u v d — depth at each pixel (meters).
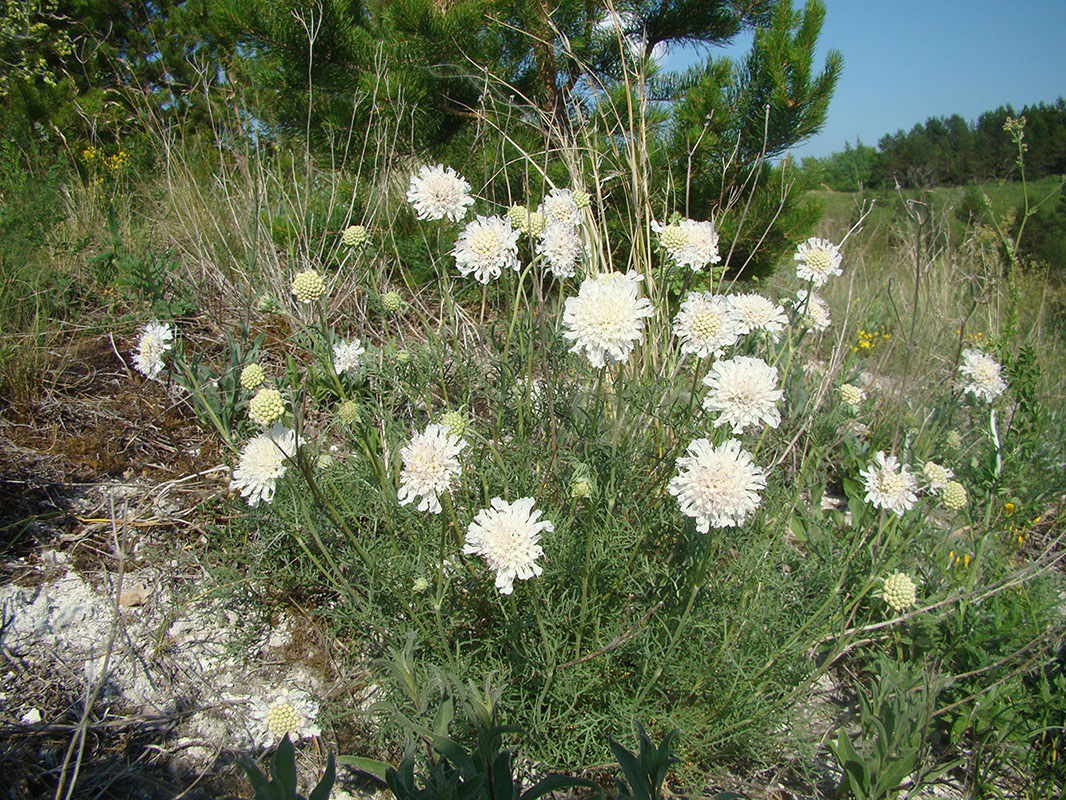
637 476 2.56
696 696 2.28
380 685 2.21
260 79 5.94
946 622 2.67
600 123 5.14
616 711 2.15
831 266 2.82
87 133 8.00
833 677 2.76
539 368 2.85
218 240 5.18
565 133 5.01
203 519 2.92
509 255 2.43
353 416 2.29
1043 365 5.13
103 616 2.49
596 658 2.21
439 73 5.22
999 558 2.96
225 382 3.42
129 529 2.83
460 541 2.38
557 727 2.17
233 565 2.69
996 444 3.33
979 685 2.49
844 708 2.62
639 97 3.72
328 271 4.64
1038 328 5.70
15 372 3.36
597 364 2.08
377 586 2.37
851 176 22.19
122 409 3.49
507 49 5.44
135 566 2.70
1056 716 2.34
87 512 2.87
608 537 2.28
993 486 3.22
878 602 2.71
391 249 4.88
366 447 2.35
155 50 10.40
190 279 4.48
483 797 1.48
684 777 2.14
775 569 2.67
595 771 2.18
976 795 2.28
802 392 3.39
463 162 5.27
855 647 2.75
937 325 5.28
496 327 3.65
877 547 2.86
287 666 2.47
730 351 3.18
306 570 2.57
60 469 3.04
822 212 5.57
